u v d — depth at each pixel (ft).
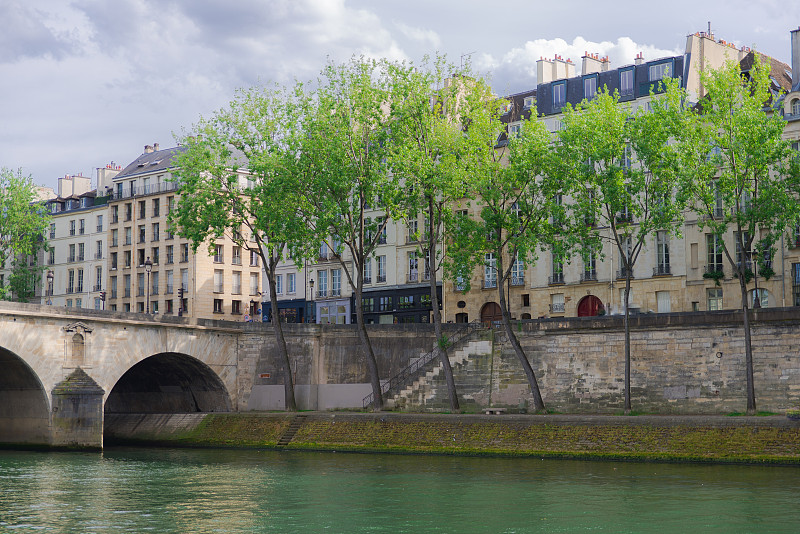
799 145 202.59
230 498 116.26
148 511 107.45
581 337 186.19
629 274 168.25
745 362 168.25
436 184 173.68
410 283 258.37
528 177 173.99
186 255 322.34
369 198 185.47
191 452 182.70
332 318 277.64
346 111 185.06
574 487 119.75
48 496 119.24
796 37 209.77
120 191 348.38
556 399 187.11
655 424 148.25
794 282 200.95
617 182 164.76
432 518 100.94
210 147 198.59
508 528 95.25
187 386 225.35
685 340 175.11
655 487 118.21
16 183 297.53
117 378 197.26
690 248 214.07
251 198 195.11
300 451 178.50
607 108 169.07
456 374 197.06
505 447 157.58
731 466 136.36
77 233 362.94
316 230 184.24
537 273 237.66
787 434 137.39
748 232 163.84
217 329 215.10
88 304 355.77
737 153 157.99
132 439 212.02
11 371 187.93
